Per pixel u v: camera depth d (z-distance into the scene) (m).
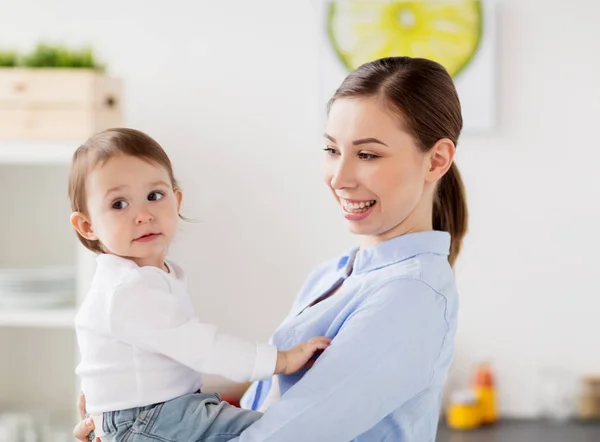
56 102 2.37
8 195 2.71
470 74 2.69
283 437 1.13
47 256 2.71
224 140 2.77
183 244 2.79
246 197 2.78
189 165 2.78
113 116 2.46
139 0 2.77
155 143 1.41
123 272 1.31
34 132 2.39
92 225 1.38
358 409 1.15
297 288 2.78
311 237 2.77
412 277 1.21
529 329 2.75
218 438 1.25
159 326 1.26
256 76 2.76
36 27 2.79
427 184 1.31
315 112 2.75
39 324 2.46
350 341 1.17
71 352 2.69
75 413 2.65
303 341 1.30
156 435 1.26
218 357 1.25
